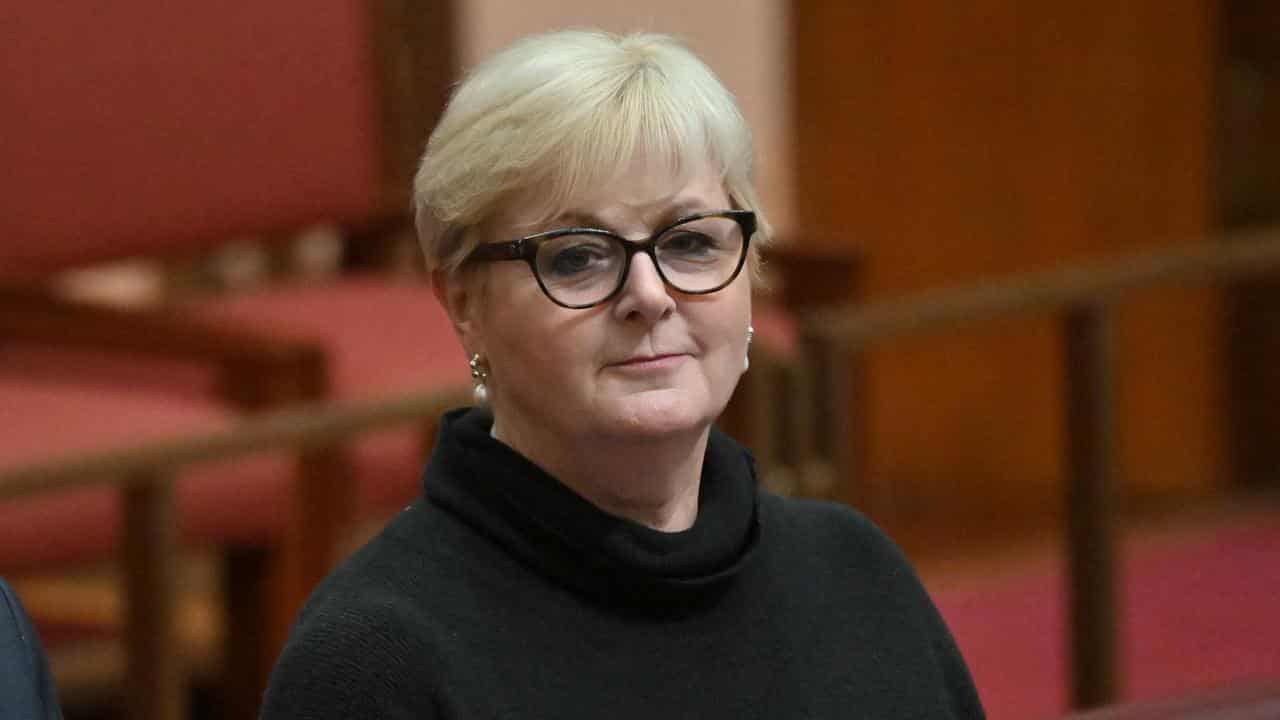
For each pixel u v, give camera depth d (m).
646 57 5.35
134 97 13.89
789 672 5.68
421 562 5.43
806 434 11.46
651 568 5.44
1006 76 20.89
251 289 15.53
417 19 15.80
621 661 5.44
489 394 5.68
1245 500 20.64
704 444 5.62
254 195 14.52
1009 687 14.37
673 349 5.35
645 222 5.32
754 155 5.54
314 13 14.81
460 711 5.21
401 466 12.04
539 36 5.45
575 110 5.20
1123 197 20.67
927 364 21.62
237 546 11.54
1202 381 20.92
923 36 21.12
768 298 15.12
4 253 13.34
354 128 15.05
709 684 5.52
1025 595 16.58
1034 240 20.95
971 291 11.77
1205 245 12.23
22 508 10.61
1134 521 19.66
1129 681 14.54
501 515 5.48
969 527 19.89
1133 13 20.48
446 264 5.50
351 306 14.23
